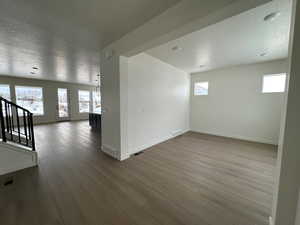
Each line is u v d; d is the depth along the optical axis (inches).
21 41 101.2
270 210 59.2
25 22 77.5
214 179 83.6
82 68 181.2
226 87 184.1
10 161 88.7
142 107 132.3
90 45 109.3
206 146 145.9
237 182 80.4
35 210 58.3
